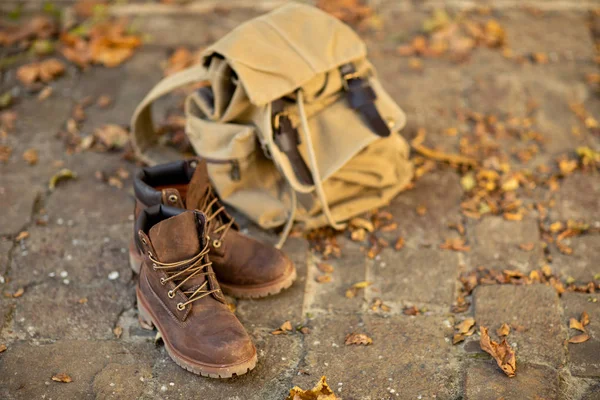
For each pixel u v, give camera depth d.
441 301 2.00
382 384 1.72
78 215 2.33
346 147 2.09
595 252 2.15
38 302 1.99
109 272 2.09
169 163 1.87
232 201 2.23
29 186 2.45
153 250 1.67
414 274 2.09
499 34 3.33
